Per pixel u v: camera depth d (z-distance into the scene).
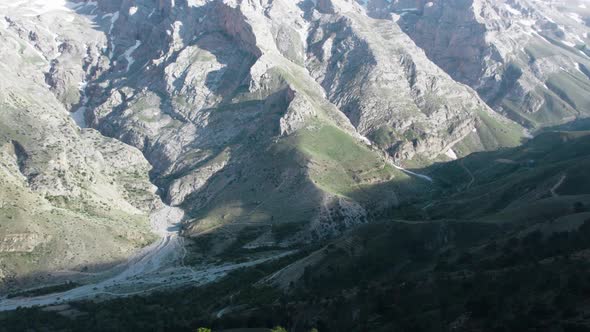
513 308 133.38
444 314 145.50
